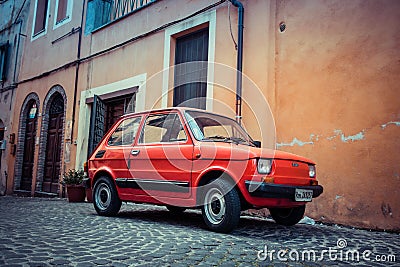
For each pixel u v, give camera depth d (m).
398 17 5.46
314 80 6.26
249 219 5.95
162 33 9.23
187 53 8.81
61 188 11.23
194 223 5.21
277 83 6.75
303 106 6.34
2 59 15.80
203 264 3.04
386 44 5.53
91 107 11.15
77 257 3.11
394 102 5.34
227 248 3.62
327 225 5.68
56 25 13.11
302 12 6.60
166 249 3.50
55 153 12.13
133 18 10.16
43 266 2.81
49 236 3.98
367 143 5.53
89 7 11.73
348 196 5.61
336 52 6.06
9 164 14.04
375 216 5.30
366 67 5.69
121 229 4.54
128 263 2.98
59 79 12.42
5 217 5.49
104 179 5.81
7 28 16.14
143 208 7.11
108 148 5.92
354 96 5.76
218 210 4.43
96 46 11.22
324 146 5.98
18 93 14.50
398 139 5.23
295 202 4.52
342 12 6.08
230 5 7.75
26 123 13.99
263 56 7.02
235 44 7.53
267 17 7.08
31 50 14.30
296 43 6.60
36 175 12.44
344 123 5.81
